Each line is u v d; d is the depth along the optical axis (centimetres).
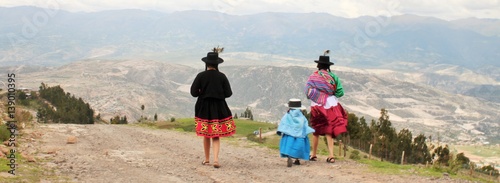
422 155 6219
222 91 1266
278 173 1179
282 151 1295
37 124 2403
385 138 5697
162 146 1708
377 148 5569
